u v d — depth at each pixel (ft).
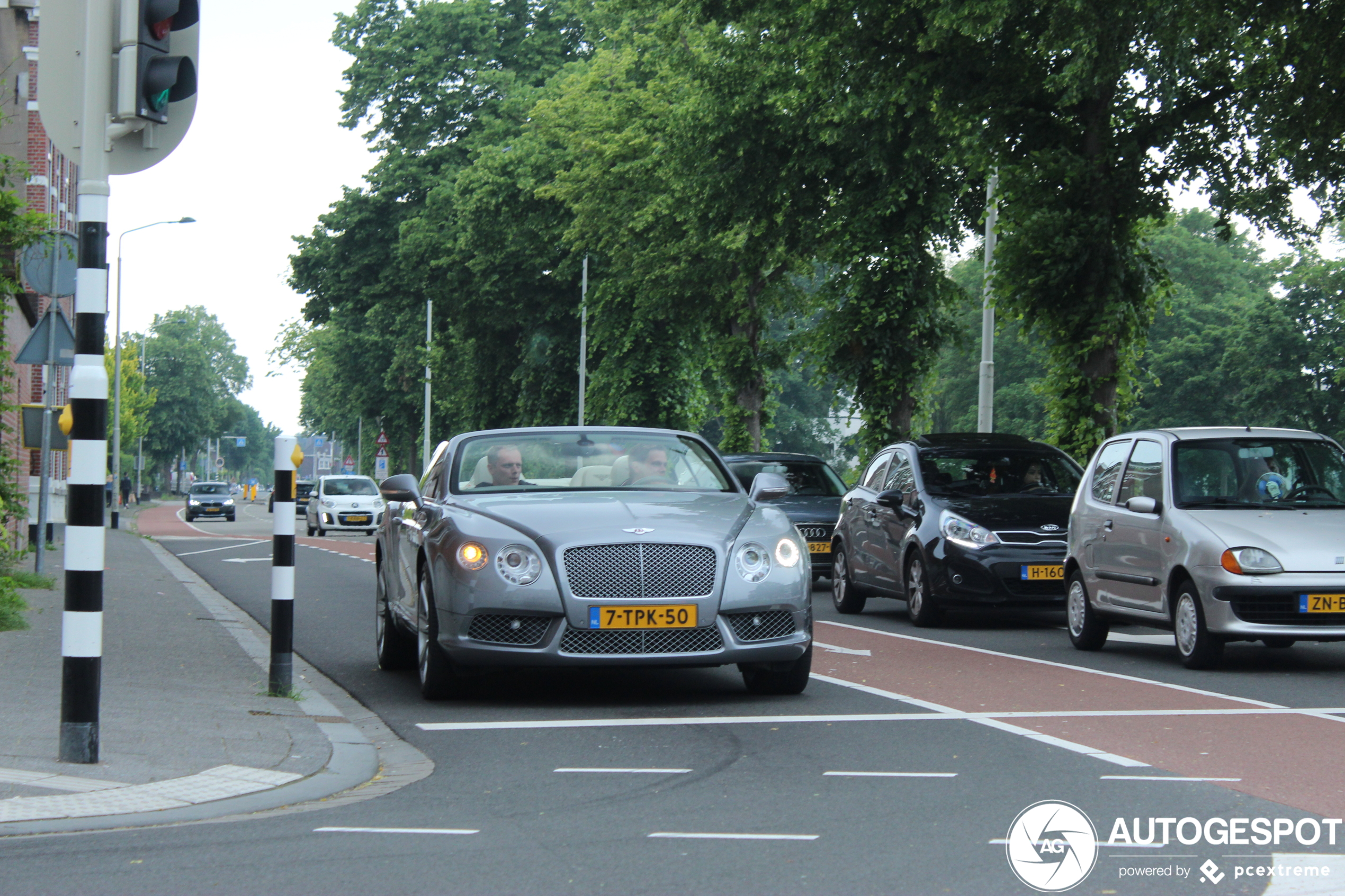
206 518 222.28
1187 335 238.68
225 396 507.30
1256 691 31.89
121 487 291.79
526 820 18.47
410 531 33.17
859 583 55.26
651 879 15.33
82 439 21.42
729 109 88.63
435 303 168.45
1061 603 47.75
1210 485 38.09
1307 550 35.14
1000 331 70.79
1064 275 66.33
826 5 67.05
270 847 16.81
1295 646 42.24
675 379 146.72
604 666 28.66
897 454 54.80
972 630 48.39
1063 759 23.03
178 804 19.19
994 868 15.80
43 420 59.36
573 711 28.86
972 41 64.49
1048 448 54.19
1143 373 68.90
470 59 166.91
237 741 23.93
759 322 127.65
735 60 87.56
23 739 23.04
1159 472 38.91
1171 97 59.00
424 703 30.37
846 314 89.76
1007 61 65.51
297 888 14.93
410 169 165.37
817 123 82.84
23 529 75.00
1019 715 28.09
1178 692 31.78
